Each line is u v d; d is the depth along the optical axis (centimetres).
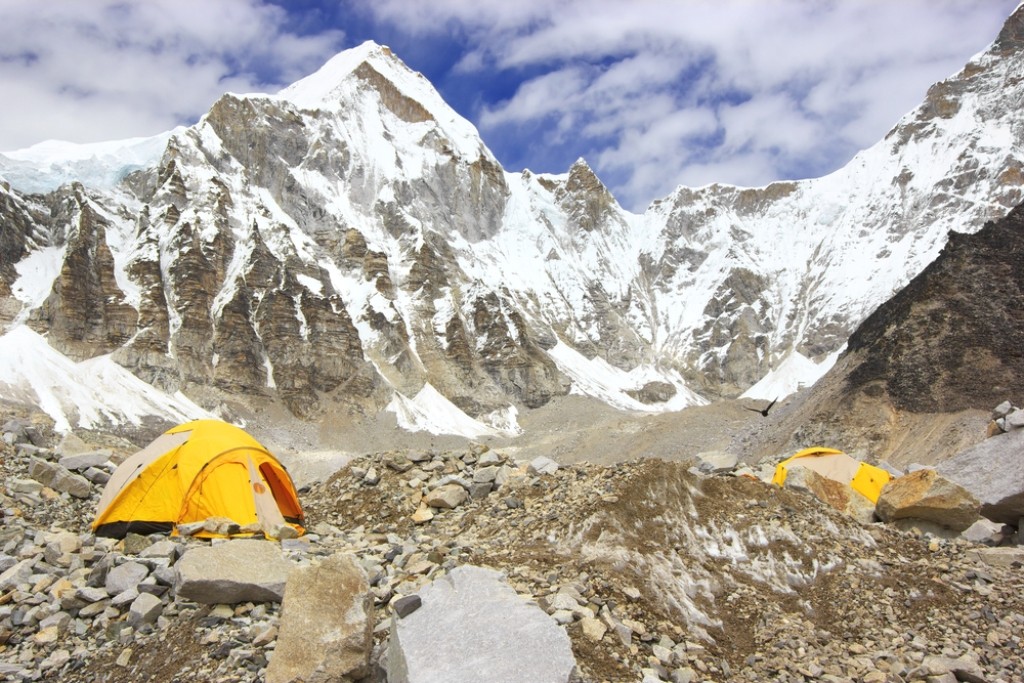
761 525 1496
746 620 1280
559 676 921
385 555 1459
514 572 1304
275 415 13725
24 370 10912
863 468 2366
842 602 1363
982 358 6378
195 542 1446
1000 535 1791
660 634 1184
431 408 15550
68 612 1270
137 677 1089
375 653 1065
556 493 1645
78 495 1784
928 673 1173
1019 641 1296
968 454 2116
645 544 1366
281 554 1335
